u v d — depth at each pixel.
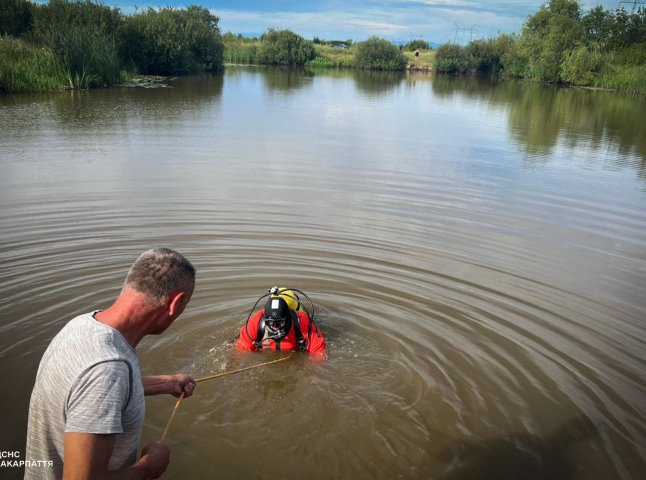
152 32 36.19
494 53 61.19
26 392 4.18
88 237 7.21
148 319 2.22
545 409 4.30
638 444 3.93
